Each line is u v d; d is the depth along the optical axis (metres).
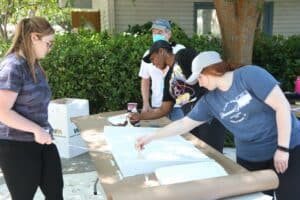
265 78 2.01
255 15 5.41
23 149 2.27
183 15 8.84
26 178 2.32
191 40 5.86
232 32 5.44
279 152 2.06
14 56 2.17
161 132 2.27
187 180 1.80
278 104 1.99
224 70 2.07
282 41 6.53
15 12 7.24
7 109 2.09
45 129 2.34
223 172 1.90
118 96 5.20
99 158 2.22
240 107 2.09
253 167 2.29
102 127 2.90
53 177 2.50
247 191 1.65
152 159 2.14
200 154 2.22
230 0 5.19
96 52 5.09
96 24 9.45
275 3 9.28
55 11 8.46
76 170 4.07
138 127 2.84
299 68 6.22
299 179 2.19
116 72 5.15
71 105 4.38
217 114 2.22
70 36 5.55
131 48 5.15
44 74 2.37
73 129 4.40
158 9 8.62
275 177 1.71
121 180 1.89
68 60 5.07
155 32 4.05
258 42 6.45
